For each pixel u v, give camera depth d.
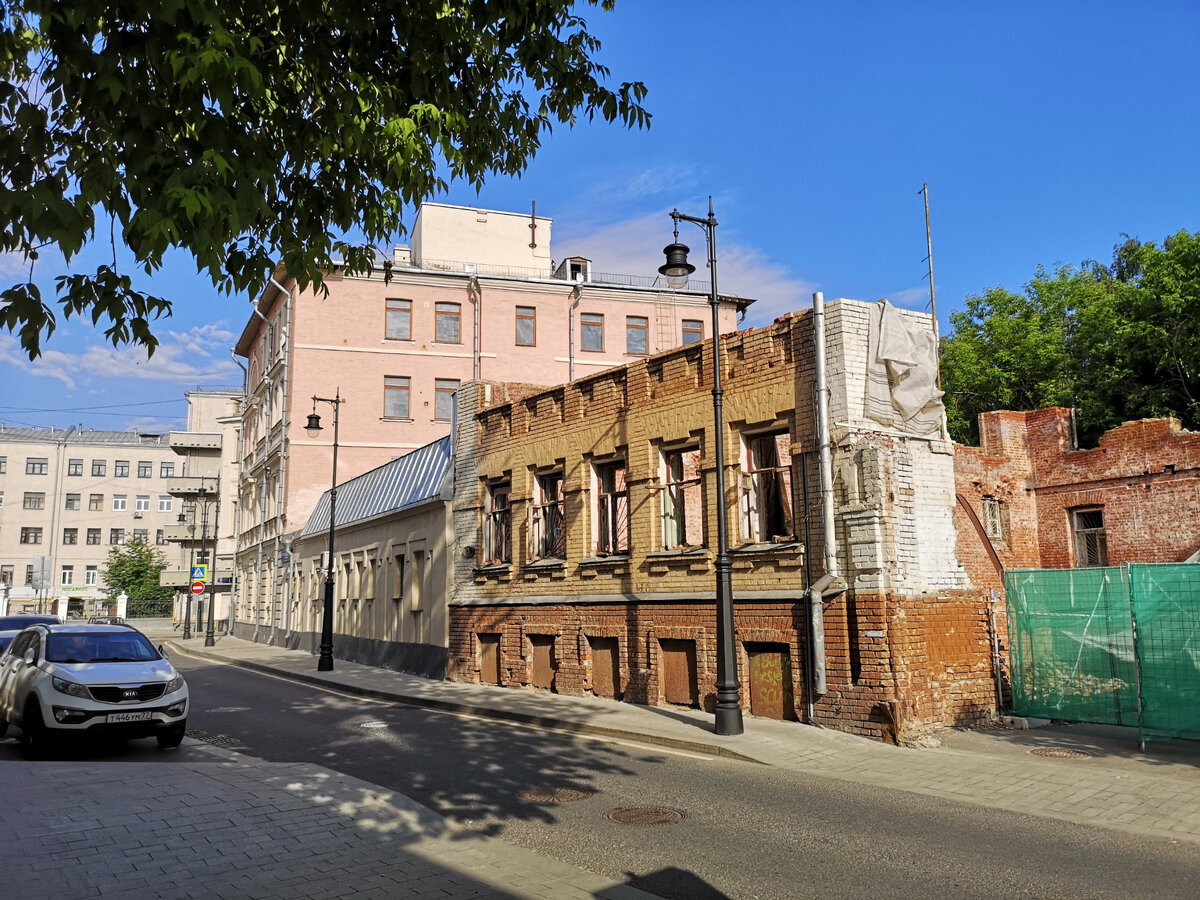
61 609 57.28
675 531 17.03
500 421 21.77
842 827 8.20
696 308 43.03
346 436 37.72
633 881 6.67
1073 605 13.41
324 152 6.53
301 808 8.42
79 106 5.75
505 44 7.73
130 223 5.09
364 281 38.69
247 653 35.53
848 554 13.33
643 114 8.05
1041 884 6.56
